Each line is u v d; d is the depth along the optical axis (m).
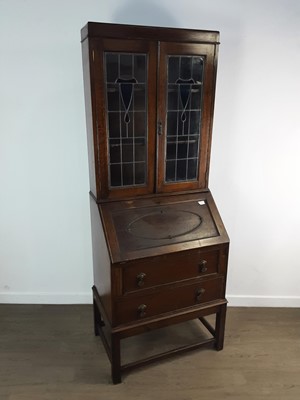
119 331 1.64
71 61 1.88
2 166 2.05
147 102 1.57
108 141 1.57
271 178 2.17
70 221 2.21
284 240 2.30
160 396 1.66
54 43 1.85
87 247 2.28
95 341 2.04
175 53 1.54
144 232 1.63
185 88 1.62
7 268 2.29
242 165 2.14
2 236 2.21
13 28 1.81
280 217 2.26
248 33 1.89
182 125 1.67
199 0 1.83
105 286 1.69
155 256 1.60
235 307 2.41
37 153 2.04
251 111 2.03
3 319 2.22
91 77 1.45
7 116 1.96
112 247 1.54
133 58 1.49
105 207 1.63
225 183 2.17
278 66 1.95
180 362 1.88
